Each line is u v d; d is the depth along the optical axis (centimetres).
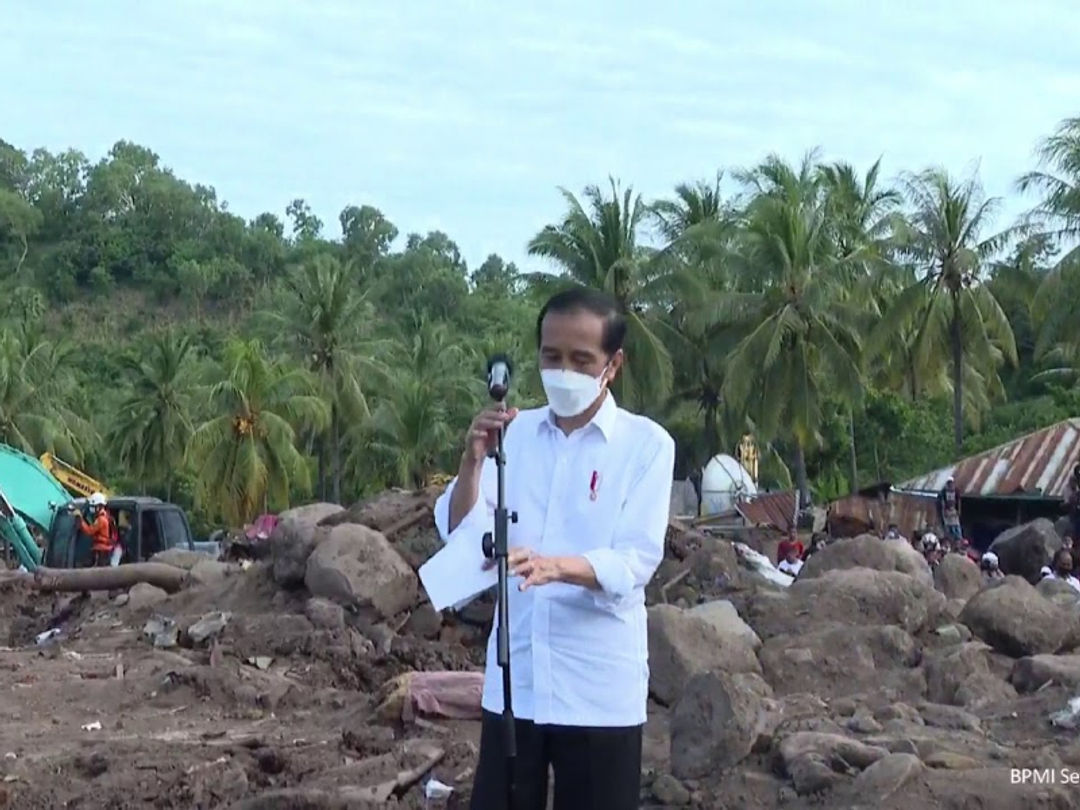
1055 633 905
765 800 617
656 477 392
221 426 4428
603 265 3922
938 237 3884
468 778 687
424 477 4812
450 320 8119
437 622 1073
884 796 596
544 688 389
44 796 687
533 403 3859
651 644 831
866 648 880
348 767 699
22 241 9419
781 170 3922
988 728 752
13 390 4972
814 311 3728
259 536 1623
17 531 2152
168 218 9738
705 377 4141
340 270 4997
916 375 3975
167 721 870
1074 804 598
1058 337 3469
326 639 1018
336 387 4838
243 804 646
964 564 1151
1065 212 3438
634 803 396
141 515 2402
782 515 3008
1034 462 3097
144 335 7912
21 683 979
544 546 392
